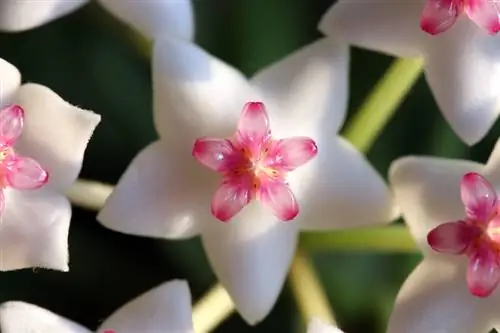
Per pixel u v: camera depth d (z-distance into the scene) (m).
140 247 0.14
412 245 0.13
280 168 0.12
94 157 0.14
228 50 0.14
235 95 0.12
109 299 0.14
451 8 0.12
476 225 0.12
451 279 0.12
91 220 0.14
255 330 0.14
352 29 0.12
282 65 0.12
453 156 0.14
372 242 0.13
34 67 0.14
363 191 0.12
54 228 0.12
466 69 0.12
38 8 0.12
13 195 0.12
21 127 0.12
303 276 0.13
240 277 0.12
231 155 0.12
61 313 0.14
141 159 0.12
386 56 0.14
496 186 0.12
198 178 0.12
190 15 0.12
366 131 0.13
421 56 0.12
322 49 0.12
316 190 0.12
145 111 0.14
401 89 0.13
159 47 0.12
